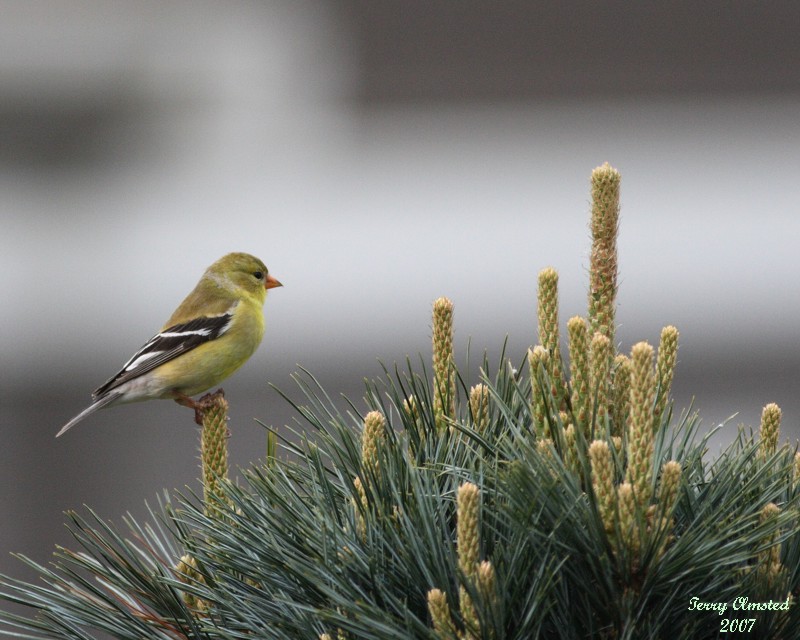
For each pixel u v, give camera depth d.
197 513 3.34
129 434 11.66
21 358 12.70
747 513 2.94
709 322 13.22
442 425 3.58
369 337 13.43
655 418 3.25
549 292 3.37
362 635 2.72
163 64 16.52
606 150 16.92
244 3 17.14
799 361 12.84
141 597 3.41
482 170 16.50
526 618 2.71
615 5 18.19
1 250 14.51
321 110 17.53
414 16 18.19
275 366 13.05
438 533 2.95
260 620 3.11
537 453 2.98
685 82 17.91
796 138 16.84
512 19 18.19
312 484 3.34
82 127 16.08
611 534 2.75
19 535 11.23
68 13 15.82
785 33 17.98
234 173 16.41
